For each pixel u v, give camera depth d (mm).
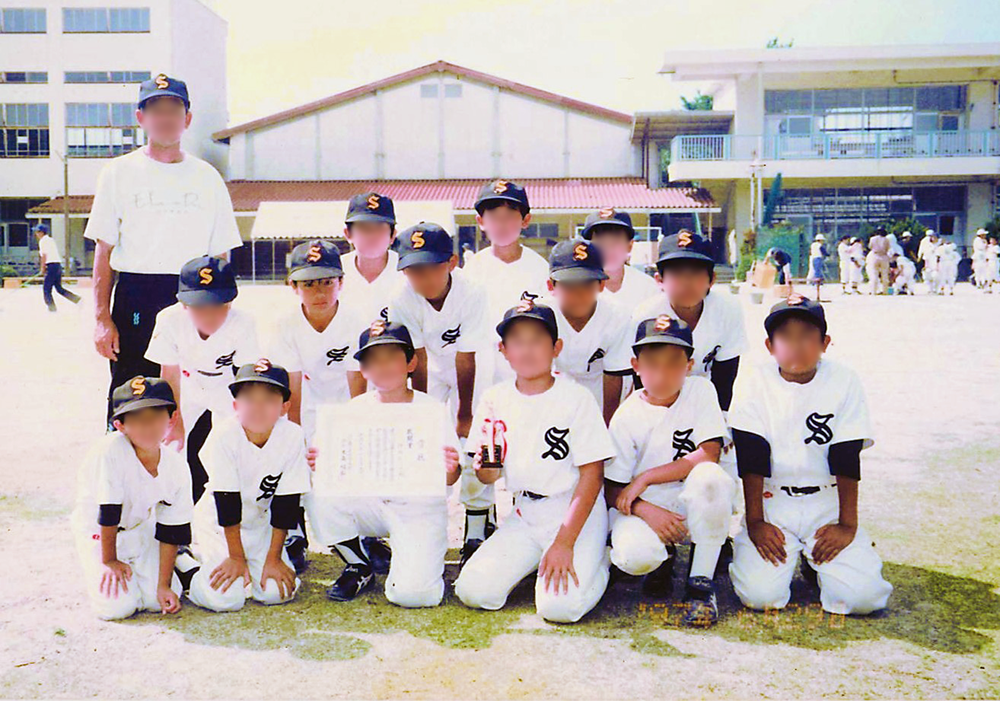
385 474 3383
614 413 3904
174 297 4387
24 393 7965
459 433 4227
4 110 33094
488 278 4402
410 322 4066
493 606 3262
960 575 3498
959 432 5992
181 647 2908
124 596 3148
